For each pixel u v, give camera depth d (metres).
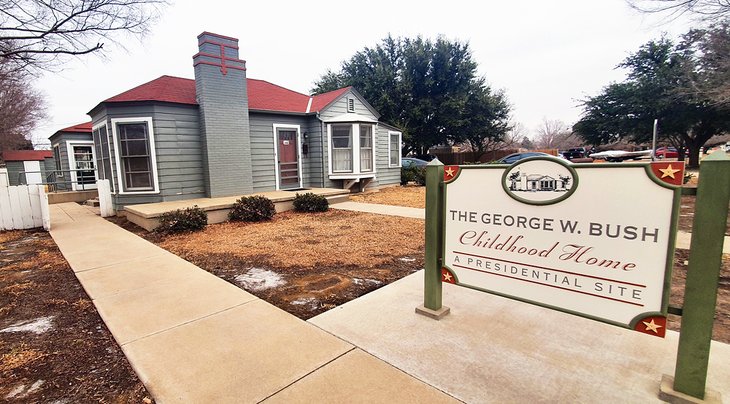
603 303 2.30
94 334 2.94
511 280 2.71
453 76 24.50
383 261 4.95
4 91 17.91
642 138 25.22
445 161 29.59
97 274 4.45
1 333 2.97
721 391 2.07
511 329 2.92
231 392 2.15
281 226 7.57
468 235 2.92
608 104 25.95
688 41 14.73
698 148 23.52
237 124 10.05
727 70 12.57
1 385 2.26
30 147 32.19
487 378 2.26
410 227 7.27
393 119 24.12
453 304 3.45
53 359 2.56
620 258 2.21
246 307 3.41
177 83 10.29
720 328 2.89
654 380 2.22
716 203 1.84
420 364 2.43
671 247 2.03
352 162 12.71
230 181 10.00
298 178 12.21
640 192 2.10
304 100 13.48
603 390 2.13
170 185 9.29
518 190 2.60
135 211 7.89
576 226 2.36
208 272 4.53
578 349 2.60
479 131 25.69
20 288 4.03
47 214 7.43
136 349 2.66
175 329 2.97
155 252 5.54
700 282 1.92
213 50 9.45
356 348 2.64
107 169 9.66
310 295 3.75
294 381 2.25
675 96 18.97
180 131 9.38
